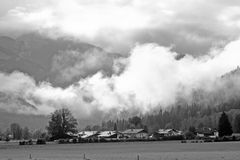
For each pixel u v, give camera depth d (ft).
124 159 308.81
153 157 329.31
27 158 346.13
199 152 390.42
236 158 294.87
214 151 404.16
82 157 346.74
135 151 445.78
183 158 307.78
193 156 329.52
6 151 525.34
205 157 313.12
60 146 654.12
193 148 480.23
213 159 290.56
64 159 319.88
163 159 302.04
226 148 463.01
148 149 486.38
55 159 322.75
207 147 495.41
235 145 532.32
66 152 457.68
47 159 324.80
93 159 312.09
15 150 552.00
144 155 361.71
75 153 430.61
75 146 642.63
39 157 360.48
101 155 374.22
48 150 527.40
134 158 319.88
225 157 307.58
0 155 417.69
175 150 447.42
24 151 514.27
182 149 464.65
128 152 426.51
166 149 474.49
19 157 369.30
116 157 336.90
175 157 322.55
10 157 372.99
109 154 392.06
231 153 360.28
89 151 472.44
